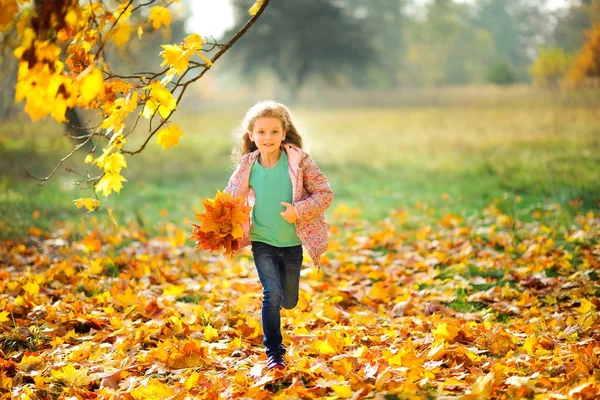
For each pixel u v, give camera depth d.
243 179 3.90
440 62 89.06
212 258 7.02
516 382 3.18
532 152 15.23
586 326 4.24
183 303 4.93
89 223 8.21
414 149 19.55
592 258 5.93
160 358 3.82
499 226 7.79
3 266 6.28
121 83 3.62
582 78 22.30
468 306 5.14
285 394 3.18
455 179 12.84
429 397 3.13
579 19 28.47
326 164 16.62
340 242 7.84
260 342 4.29
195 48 3.58
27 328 4.34
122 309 4.93
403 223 8.55
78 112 9.96
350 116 38.59
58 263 6.16
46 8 2.84
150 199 11.26
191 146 21.67
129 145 19.62
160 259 6.69
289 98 66.12
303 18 65.25
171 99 3.49
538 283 5.47
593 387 2.99
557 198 8.98
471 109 35.56
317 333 4.30
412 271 6.24
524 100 35.91
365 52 68.56
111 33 3.15
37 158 12.20
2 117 9.65
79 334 4.42
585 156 12.73
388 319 4.79
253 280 5.82
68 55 3.57
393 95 59.31
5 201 9.08
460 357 3.72
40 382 3.52
